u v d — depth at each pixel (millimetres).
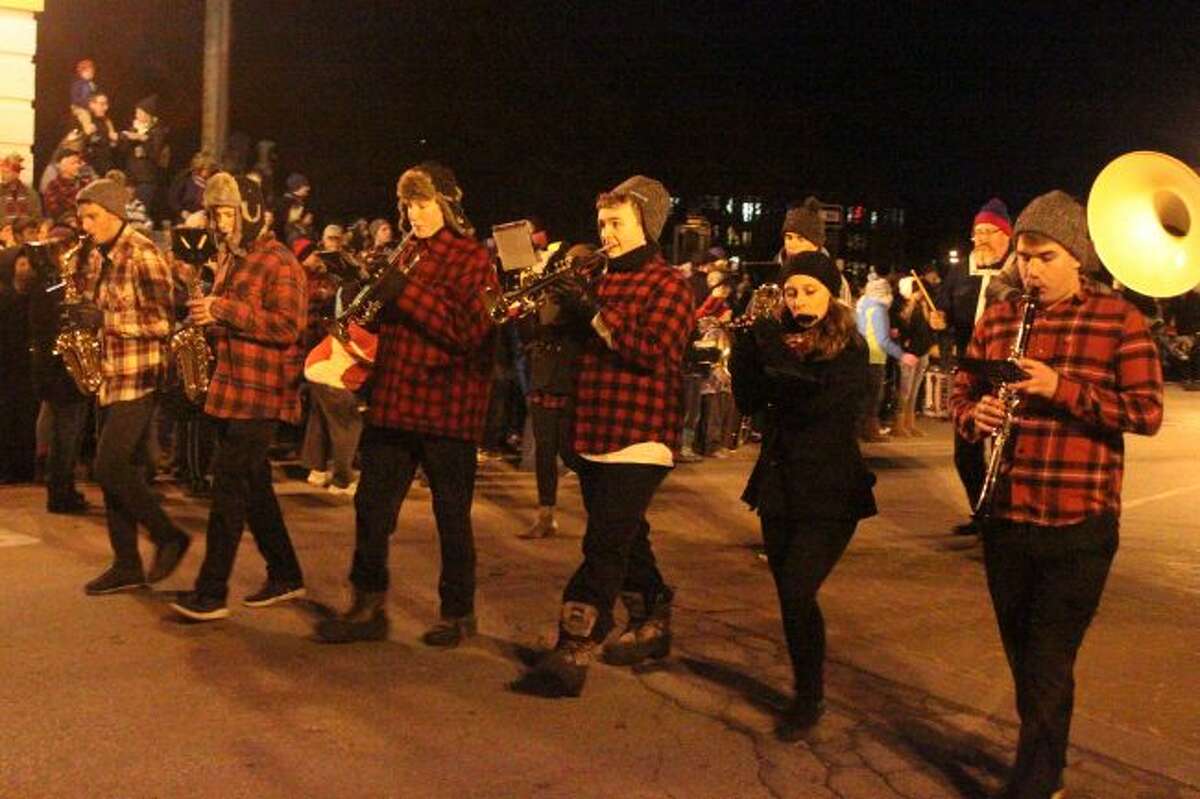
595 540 5617
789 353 5109
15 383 10477
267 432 6543
